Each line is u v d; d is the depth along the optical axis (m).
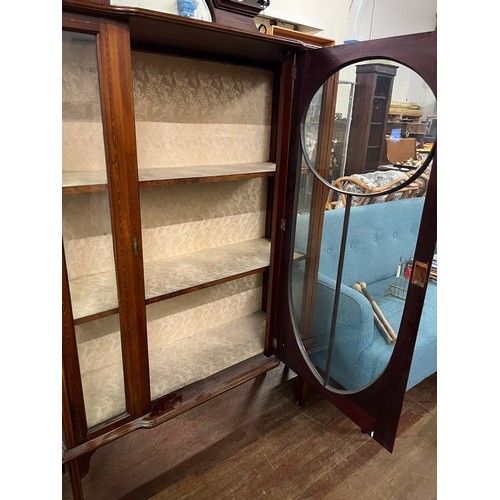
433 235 0.98
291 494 1.32
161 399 1.35
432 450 1.51
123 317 1.14
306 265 1.50
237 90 1.53
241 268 1.48
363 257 1.45
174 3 1.42
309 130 1.31
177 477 1.37
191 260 1.55
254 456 1.46
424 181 0.99
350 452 1.49
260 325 1.87
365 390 1.30
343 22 3.11
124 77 0.93
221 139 1.55
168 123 1.39
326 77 1.18
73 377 1.09
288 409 1.71
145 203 1.44
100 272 1.14
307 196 1.41
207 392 1.41
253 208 1.79
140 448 1.48
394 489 1.34
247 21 1.14
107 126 0.94
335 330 1.45
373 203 1.36
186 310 1.71
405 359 1.13
